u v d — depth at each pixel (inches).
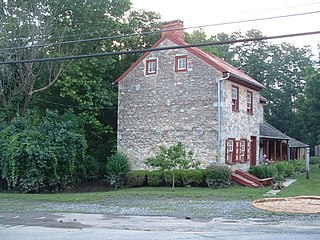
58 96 1238.9
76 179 1092.5
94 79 1176.8
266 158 1348.4
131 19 1294.3
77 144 1027.3
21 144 925.8
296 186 959.0
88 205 695.1
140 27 1316.4
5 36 1067.9
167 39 1068.5
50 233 438.3
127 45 1298.0
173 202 719.7
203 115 1000.9
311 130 1825.8
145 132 1087.0
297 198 736.3
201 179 956.0
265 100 1348.4
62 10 1194.6
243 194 808.3
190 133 1015.0
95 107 1154.7
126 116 1121.4
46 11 1147.3
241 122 1086.4
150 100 1085.1
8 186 970.7
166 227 476.1
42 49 1111.6
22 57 1088.8
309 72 1836.9
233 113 1037.2
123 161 1075.3
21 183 938.1
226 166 959.0
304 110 1839.3
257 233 431.8
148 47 1334.9
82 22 1211.2
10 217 563.8
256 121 1195.3
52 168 962.7
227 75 976.3
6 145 951.0
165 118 1056.2
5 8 1107.9
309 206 645.3
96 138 1272.1
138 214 583.8
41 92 1216.2
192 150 1008.2
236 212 593.0
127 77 1127.6
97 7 1197.7
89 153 1246.9
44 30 1102.4
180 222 513.7
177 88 1043.3
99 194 851.4
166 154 951.6
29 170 932.6
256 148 1187.9
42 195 856.3
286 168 1182.9
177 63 1048.8
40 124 1051.9
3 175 945.5
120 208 649.0
